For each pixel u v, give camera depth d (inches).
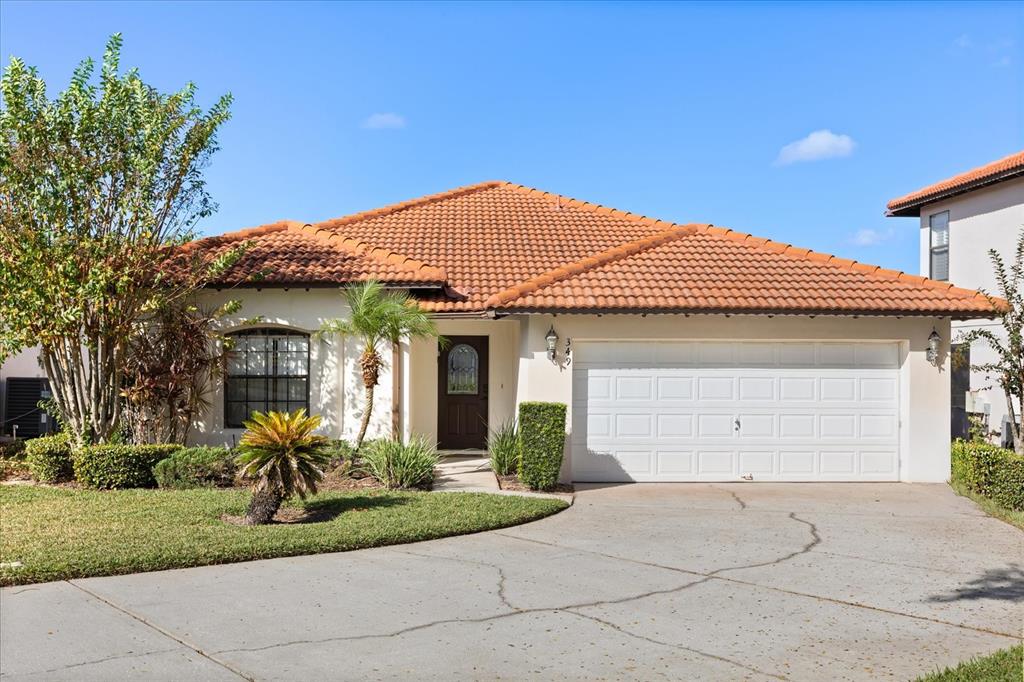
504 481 607.8
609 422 620.4
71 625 282.2
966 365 748.6
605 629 287.0
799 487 602.2
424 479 570.9
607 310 594.2
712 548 408.8
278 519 458.3
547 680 242.7
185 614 295.6
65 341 597.9
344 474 589.0
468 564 371.6
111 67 593.6
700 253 708.7
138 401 629.0
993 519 488.1
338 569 359.6
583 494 566.6
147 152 593.9
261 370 682.8
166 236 631.8
